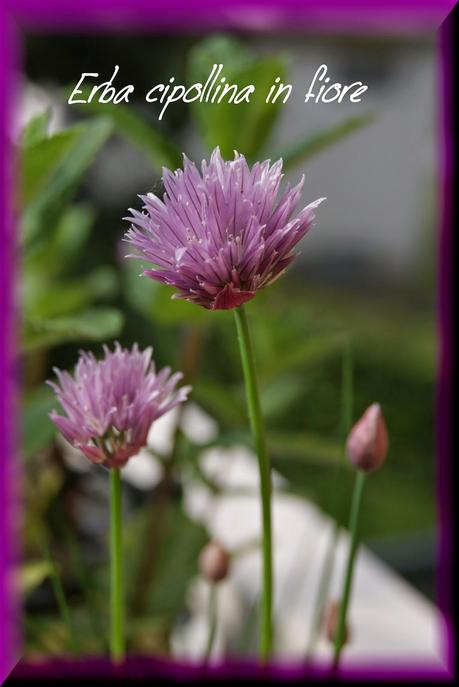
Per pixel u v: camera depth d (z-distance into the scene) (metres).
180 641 0.52
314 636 0.41
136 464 0.61
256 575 0.51
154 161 0.46
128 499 0.58
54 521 0.51
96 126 0.46
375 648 0.46
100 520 0.54
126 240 0.33
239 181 0.32
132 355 0.35
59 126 0.71
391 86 2.64
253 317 0.52
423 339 2.13
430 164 2.68
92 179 0.96
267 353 0.53
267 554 0.34
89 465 0.57
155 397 0.34
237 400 0.48
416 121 2.77
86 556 0.51
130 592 0.49
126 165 0.98
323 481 1.04
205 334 0.49
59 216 0.45
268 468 0.34
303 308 0.56
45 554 0.39
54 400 0.44
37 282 0.56
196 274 0.32
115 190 0.98
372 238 2.97
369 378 1.68
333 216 2.97
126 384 0.35
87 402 0.34
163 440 0.64
